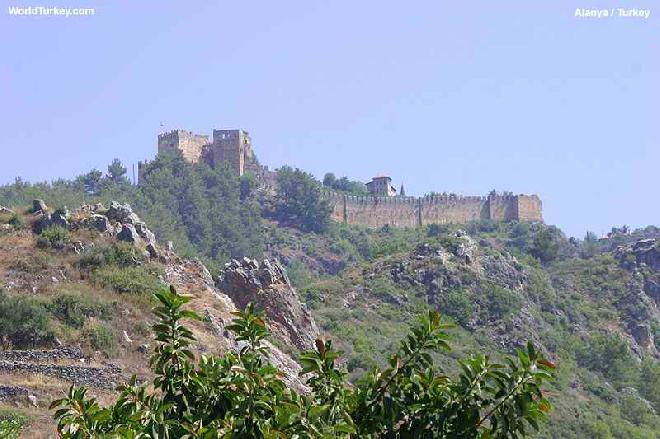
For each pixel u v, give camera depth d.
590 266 171.12
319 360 24.27
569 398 112.19
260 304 88.12
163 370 24.16
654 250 171.38
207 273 86.19
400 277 139.88
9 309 69.81
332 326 117.69
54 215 84.50
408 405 23.06
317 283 144.00
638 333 151.00
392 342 115.50
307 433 22.52
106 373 65.31
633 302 158.50
